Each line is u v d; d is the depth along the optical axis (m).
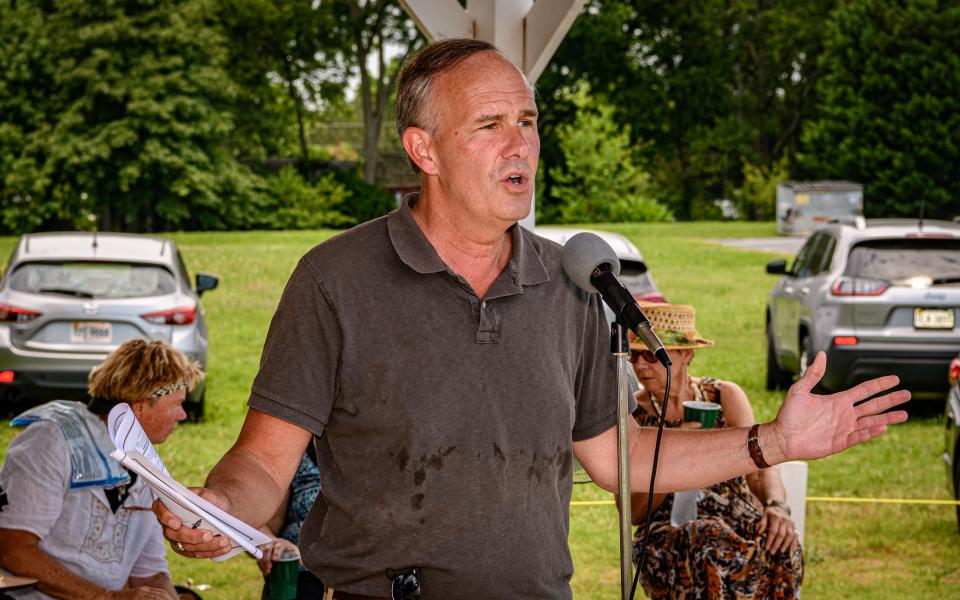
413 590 2.24
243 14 46.28
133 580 3.95
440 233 2.32
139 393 3.84
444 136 2.24
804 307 10.45
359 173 54.38
